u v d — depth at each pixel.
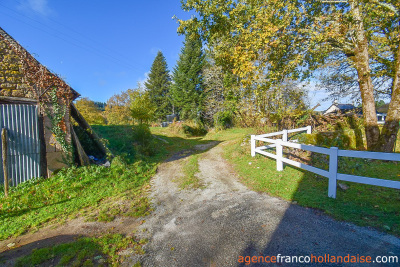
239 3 8.52
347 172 6.16
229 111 22.73
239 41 8.86
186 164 9.09
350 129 9.80
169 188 6.25
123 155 9.13
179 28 9.14
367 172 6.13
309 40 7.70
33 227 4.37
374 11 7.50
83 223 4.31
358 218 3.58
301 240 3.11
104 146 9.65
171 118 33.31
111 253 3.13
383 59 9.41
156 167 8.94
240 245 3.11
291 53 8.64
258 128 12.74
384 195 4.38
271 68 8.78
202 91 30.55
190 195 5.52
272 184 5.68
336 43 8.23
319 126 11.75
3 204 5.36
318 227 3.43
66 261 2.99
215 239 3.32
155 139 15.73
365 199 4.27
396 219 3.42
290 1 7.68
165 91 45.12
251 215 4.03
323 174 4.75
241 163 8.40
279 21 7.65
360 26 7.70
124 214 4.59
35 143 6.97
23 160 6.75
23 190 6.16
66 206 5.28
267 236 3.29
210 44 9.89
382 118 22.19
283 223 3.64
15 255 3.34
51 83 7.47
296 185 5.41
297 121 12.18
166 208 4.80
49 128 7.38
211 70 25.12
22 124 6.76
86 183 6.69
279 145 6.77
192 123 23.52
